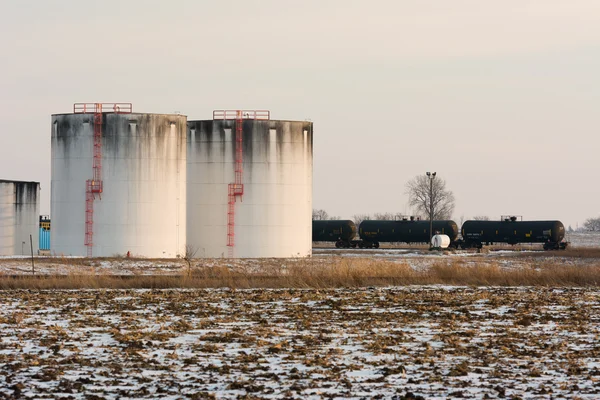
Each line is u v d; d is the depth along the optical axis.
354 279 120.94
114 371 58.72
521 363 62.28
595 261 194.50
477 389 54.09
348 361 62.69
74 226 186.50
